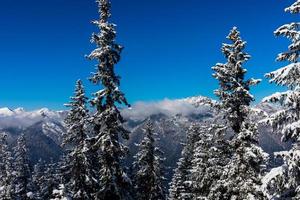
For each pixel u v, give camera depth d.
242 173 25.09
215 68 26.30
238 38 26.34
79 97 40.22
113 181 31.14
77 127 39.72
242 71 26.00
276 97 17.12
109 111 30.73
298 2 17.05
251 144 24.98
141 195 52.78
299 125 16.56
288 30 16.98
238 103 25.80
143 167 53.38
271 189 17.23
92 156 40.34
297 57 17.39
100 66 30.73
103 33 30.66
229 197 26.06
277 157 16.95
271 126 17.50
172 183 56.81
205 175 37.28
